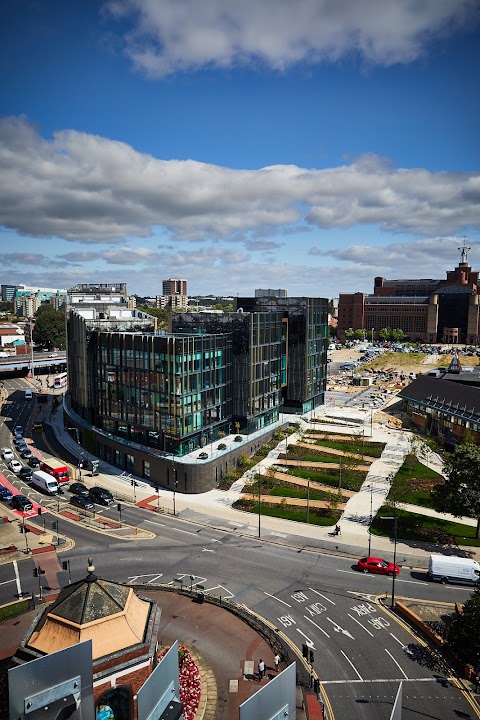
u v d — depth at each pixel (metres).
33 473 97.81
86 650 28.91
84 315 145.12
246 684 47.72
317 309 149.12
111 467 108.94
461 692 47.81
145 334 109.56
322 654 52.44
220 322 117.44
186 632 55.25
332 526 82.19
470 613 51.38
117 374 110.25
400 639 55.09
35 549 73.81
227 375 114.56
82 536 78.25
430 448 118.50
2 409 163.38
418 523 83.00
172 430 99.00
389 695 47.16
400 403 171.38
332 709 45.34
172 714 29.84
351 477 102.00
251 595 62.78
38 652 35.88
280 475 102.69
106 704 35.91
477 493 76.50
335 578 67.06
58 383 198.38
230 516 85.69
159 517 85.25
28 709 27.06
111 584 39.88
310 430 131.50
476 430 116.69
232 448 105.12
